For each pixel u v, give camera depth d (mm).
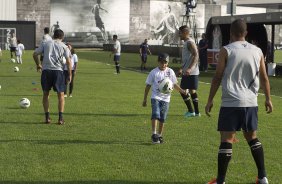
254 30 60719
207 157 15617
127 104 28250
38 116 23188
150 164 14648
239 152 16359
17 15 141125
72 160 14930
